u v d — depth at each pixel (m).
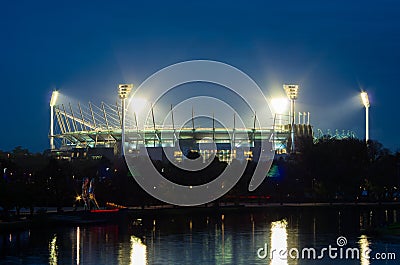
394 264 122.75
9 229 174.38
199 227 192.50
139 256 133.88
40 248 144.50
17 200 189.50
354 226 192.00
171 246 148.38
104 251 140.75
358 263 124.19
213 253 137.50
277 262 126.25
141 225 199.00
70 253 137.75
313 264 123.12
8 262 127.44
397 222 195.50
